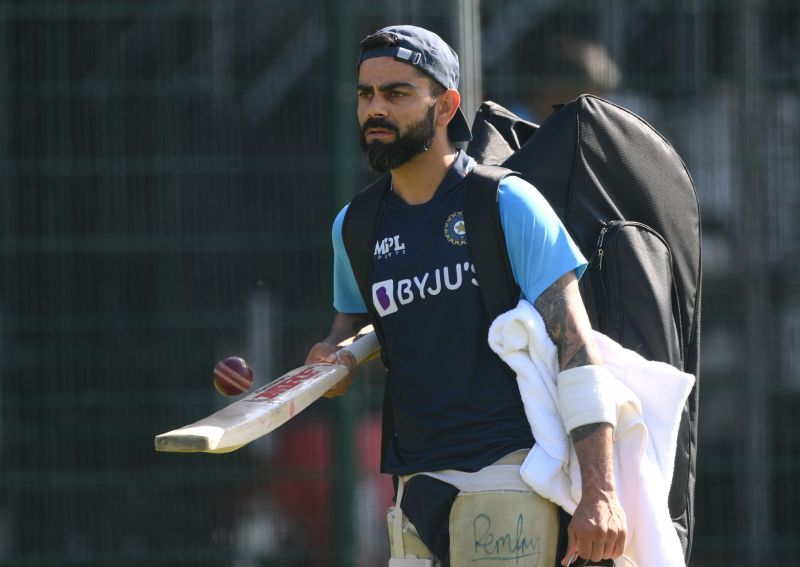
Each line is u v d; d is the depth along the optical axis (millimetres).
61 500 26188
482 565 12055
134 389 26188
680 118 26359
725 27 26375
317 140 26078
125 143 26219
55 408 26172
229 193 26141
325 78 26078
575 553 11820
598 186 14016
